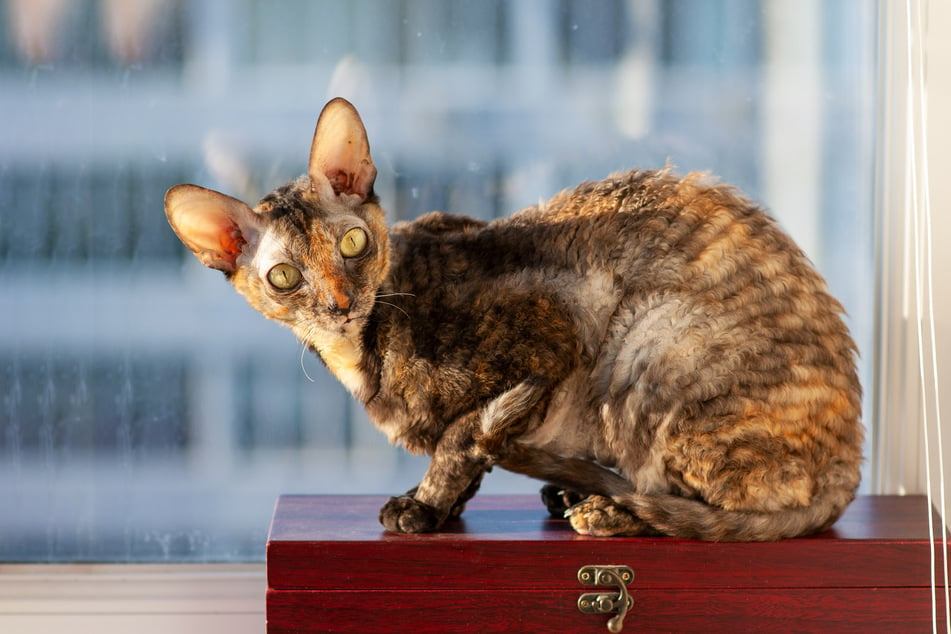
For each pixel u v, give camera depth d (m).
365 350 1.37
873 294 1.57
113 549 1.60
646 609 1.36
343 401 1.60
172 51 1.57
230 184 1.58
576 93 1.59
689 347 1.35
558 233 1.40
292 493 1.59
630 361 1.37
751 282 1.37
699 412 1.34
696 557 1.35
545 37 1.58
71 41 1.56
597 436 1.40
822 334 1.37
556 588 1.35
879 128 1.56
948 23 1.50
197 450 1.60
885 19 1.54
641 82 1.59
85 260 1.58
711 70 1.58
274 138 1.58
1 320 1.58
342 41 1.58
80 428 1.59
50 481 1.59
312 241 1.33
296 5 1.57
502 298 1.37
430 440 1.39
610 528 1.36
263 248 1.34
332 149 1.35
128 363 1.59
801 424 1.35
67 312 1.58
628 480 1.38
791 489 1.34
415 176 1.59
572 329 1.37
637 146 1.59
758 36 1.58
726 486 1.34
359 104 1.58
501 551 1.35
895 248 1.54
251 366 1.60
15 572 1.57
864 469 1.58
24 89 1.56
